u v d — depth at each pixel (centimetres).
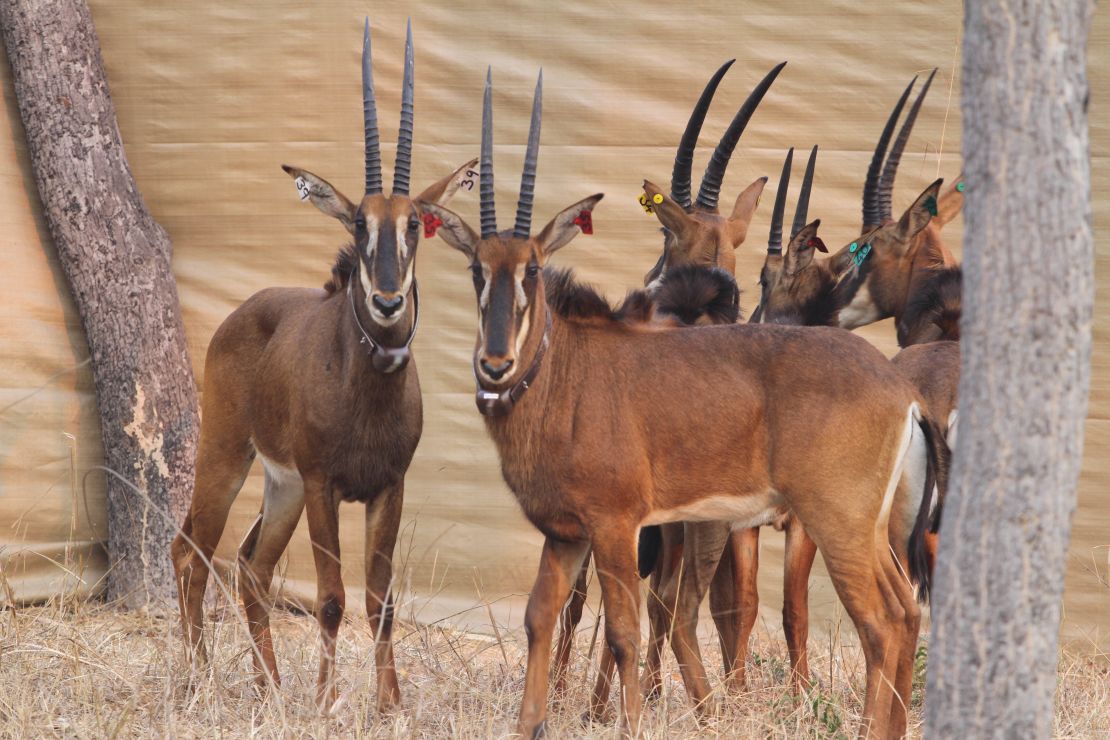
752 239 2102
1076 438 852
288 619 1991
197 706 1398
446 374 2072
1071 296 840
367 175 1487
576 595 1560
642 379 1312
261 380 1571
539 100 1347
